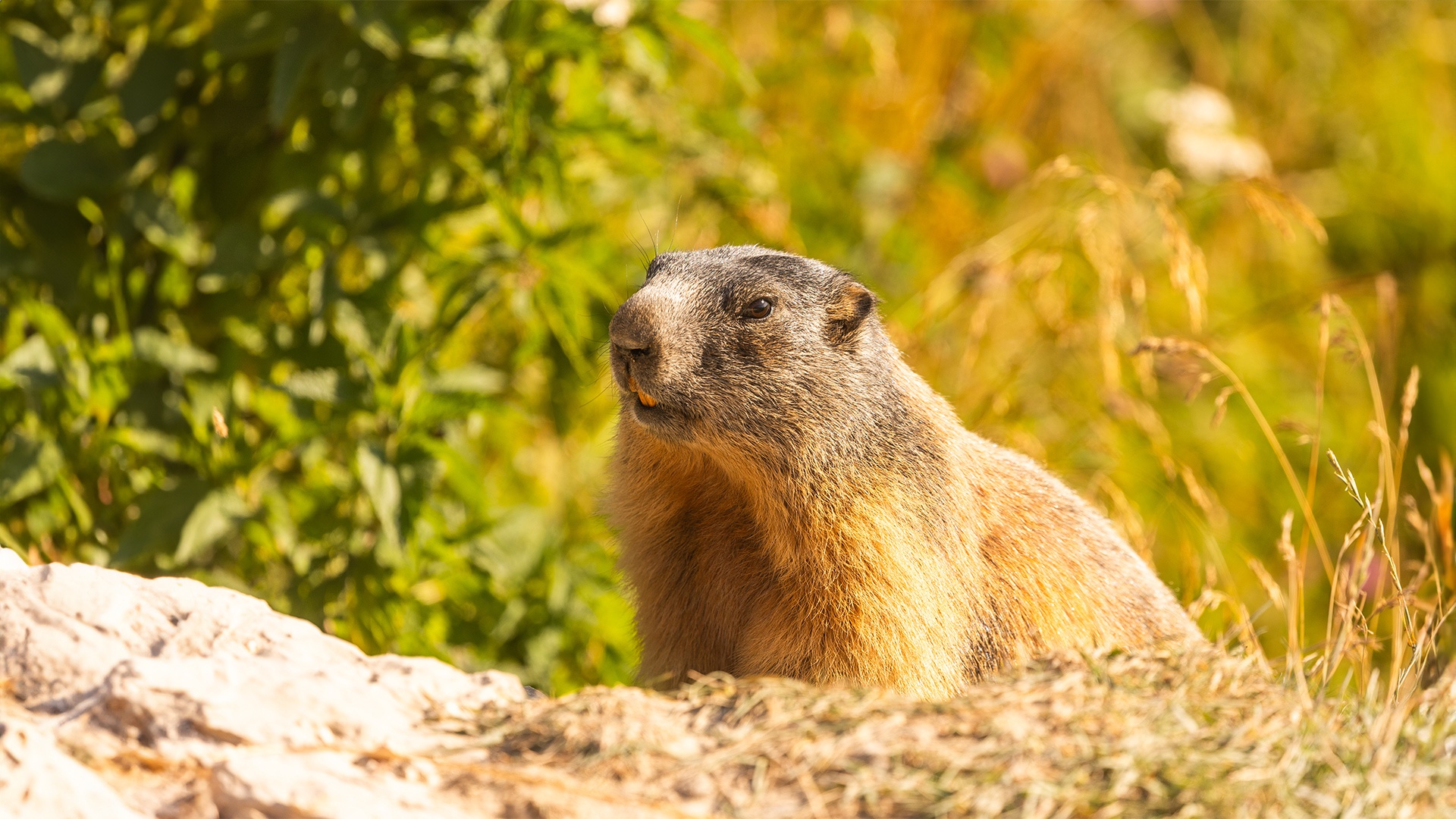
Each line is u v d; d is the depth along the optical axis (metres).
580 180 12.77
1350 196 20.05
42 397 10.73
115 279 11.22
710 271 8.73
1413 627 8.40
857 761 5.57
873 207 16.59
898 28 18.67
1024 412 14.95
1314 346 18.09
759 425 8.34
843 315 8.74
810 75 16.97
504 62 11.30
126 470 10.95
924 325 15.03
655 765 5.63
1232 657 6.57
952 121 19.47
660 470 8.77
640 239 13.93
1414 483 16.22
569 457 13.39
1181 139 19.44
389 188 12.06
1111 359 14.14
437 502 11.73
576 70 11.95
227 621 6.55
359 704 5.96
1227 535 15.16
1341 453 16.78
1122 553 9.73
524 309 11.70
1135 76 21.67
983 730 5.74
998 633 8.72
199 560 11.23
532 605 11.18
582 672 11.48
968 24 19.06
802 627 8.22
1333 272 19.73
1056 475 11.18
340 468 11.67
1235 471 16.36
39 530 10.48
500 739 5.87
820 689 6.32
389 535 10.14
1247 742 5.63
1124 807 5.24
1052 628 8.87
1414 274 19.19
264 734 5.66
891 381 8.83
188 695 5.72
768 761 5.61
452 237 12.30
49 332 10.61
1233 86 22.09
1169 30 22.72
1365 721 6.10
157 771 5.45
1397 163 20.73
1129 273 15.99
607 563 12.10
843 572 8.17
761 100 16.59
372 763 5.59
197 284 11.65
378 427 10.73
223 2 11.46
